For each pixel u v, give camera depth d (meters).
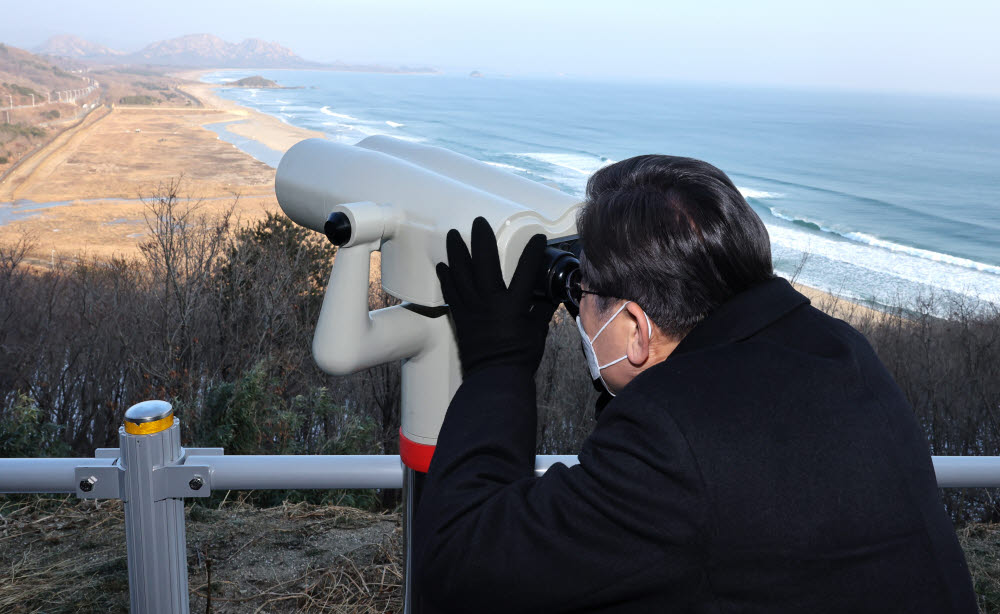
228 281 12.26
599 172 0.91
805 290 31.80
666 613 0.72
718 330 0.81
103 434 12.30
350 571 2.11
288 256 12.85
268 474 1.17
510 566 0.75
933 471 0.81
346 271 1.04
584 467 0.76
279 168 1.30
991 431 12.59
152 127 119.31
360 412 11.41
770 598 0.70
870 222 53.88
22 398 5.34
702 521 0.69
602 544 0.72
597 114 169.25
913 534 0.74
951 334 13.82
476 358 0.94
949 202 65.19
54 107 162.62
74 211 53.72
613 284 0.83
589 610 0.74
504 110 174.75
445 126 127.12
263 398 6.07
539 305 0.97
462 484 0.84
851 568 0.71
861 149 110.50
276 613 1.92
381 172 1.11
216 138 104.38
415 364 1.13
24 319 13.16
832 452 0.73
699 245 0.79
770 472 0.71
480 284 0.94
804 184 72.12
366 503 4.11
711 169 0.86
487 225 0.94
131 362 11.88
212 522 2.44
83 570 2.08
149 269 14.72
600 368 0.92
